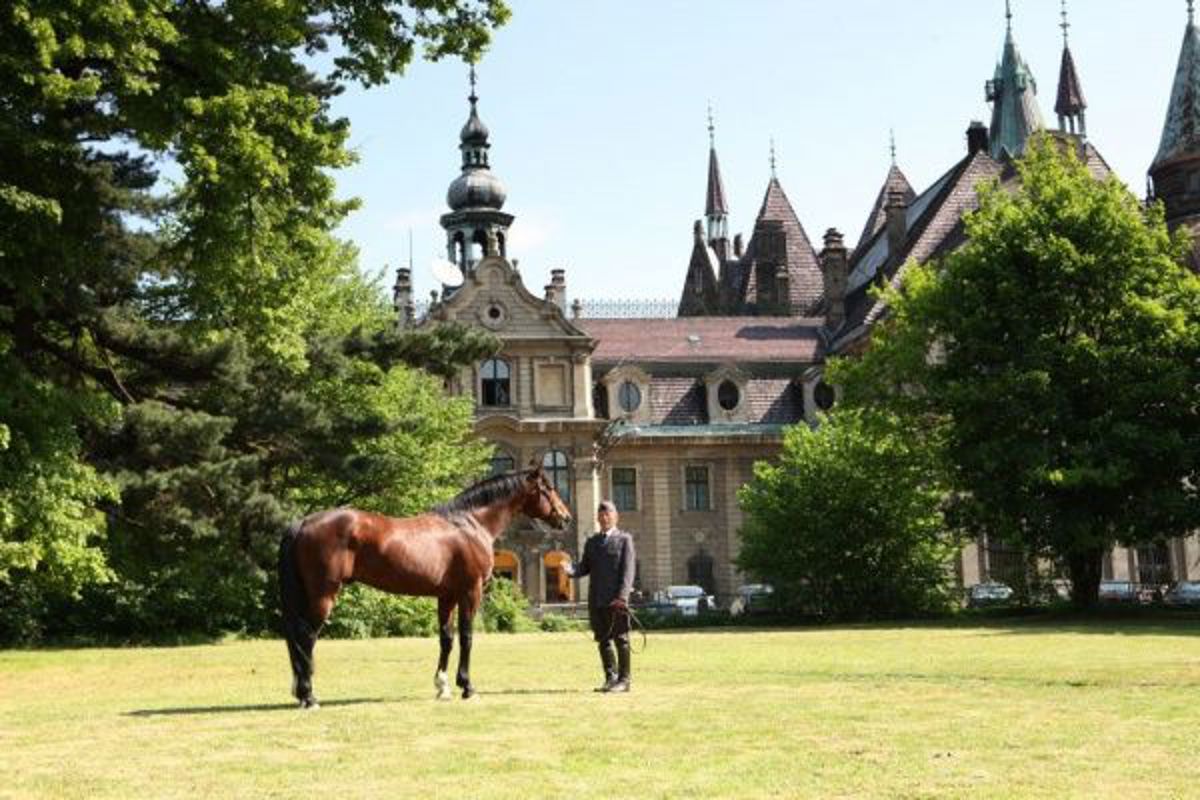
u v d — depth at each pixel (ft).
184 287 90.22
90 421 88.58
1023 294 138.41
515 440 214.48
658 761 31.14
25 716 43.62
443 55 75.92
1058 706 42.01
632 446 226.79
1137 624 113.39
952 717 39.06
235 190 67.26
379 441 134.00
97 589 115.85
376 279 163.94
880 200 299.99
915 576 153.17
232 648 103.40
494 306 216.74
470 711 41.68
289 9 69.21
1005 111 335.88
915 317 149.18
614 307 255.50
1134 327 135.85
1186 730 35.83
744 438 228.63
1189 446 133.18
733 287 323.16
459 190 252.62
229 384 95.40
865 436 154.51
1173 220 231.91
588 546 50.55
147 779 29.48
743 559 158.40
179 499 94.84
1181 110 233.55
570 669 65.36
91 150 87.61
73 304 83.10
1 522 73.61
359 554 45.24
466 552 47.16
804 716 39.47
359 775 29.71
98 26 62.69
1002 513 139.95
